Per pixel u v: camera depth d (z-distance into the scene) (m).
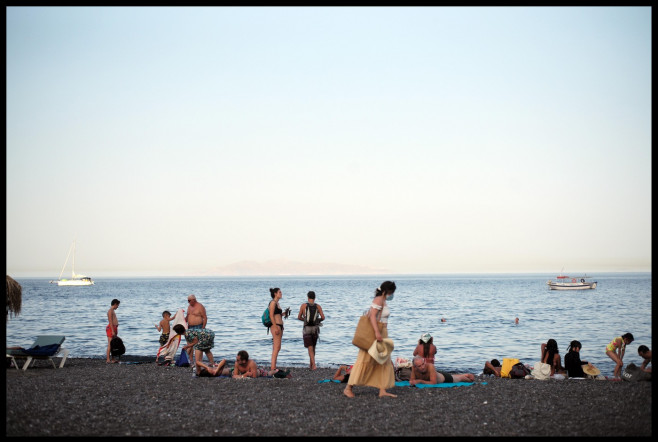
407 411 9.27
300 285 184.25
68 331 32.34
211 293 112.50
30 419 8.54
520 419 8.71
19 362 16.23
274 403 9.96
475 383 12.14
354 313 49.34
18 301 14.41
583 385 12.10
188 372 14.48
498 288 136.50
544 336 30.98
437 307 60.47
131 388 11.67
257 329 34.09
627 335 14.16
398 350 25.56
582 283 115.81
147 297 90.81
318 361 21.55
